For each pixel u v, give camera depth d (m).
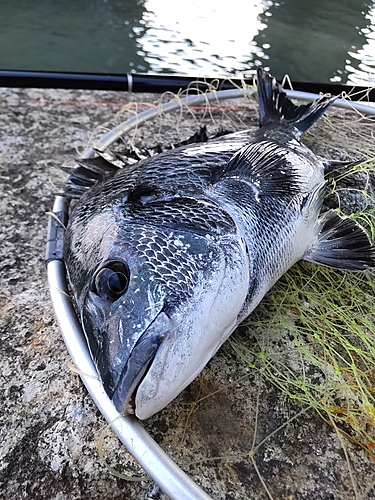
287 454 0.25
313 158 0.36
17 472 0.24
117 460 0.25
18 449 0.25
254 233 0.27
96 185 0.29
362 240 0.34
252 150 0.29
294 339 0.30
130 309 0.21
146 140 0.47
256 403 0.27
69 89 0.51
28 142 0.47
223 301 0.23
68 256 0.26
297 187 0.31
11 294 0.33
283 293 0.32
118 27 1.01
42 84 0.49
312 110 0.41
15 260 0.35
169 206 0.24
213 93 0.46
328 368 0.29
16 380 0.28
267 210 0.28
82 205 0.27
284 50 0.92
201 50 0.92
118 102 0.54
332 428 0.26
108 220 0.24
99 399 0.23
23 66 0.86
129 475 0.24
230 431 0.26
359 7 1.15
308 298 0.32
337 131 0.46
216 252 0.23
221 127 0.48
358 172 0.39
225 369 0.28
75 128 0.49
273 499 0.23
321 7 1.12
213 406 0.27
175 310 0.21
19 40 0.93
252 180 0.28
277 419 0.26
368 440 0.25
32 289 0.33
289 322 0.31
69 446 0.25
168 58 0.89
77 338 0.25
